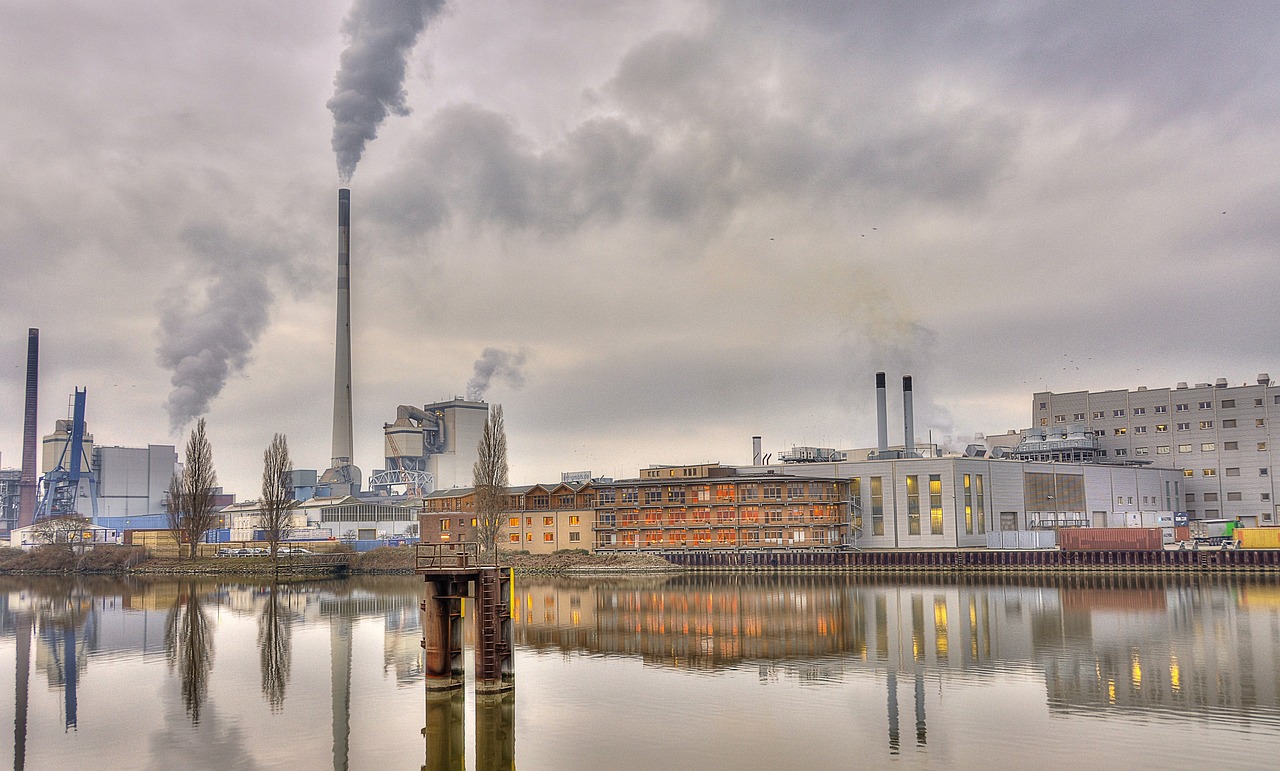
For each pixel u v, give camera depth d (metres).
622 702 45.66
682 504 160.00
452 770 35.34
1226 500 193.00
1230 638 63.00
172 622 84.56
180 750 38.84
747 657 58.12
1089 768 34.22
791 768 34.94
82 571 177.75
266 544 188.38
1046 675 51.09
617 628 72.44
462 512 174.75
